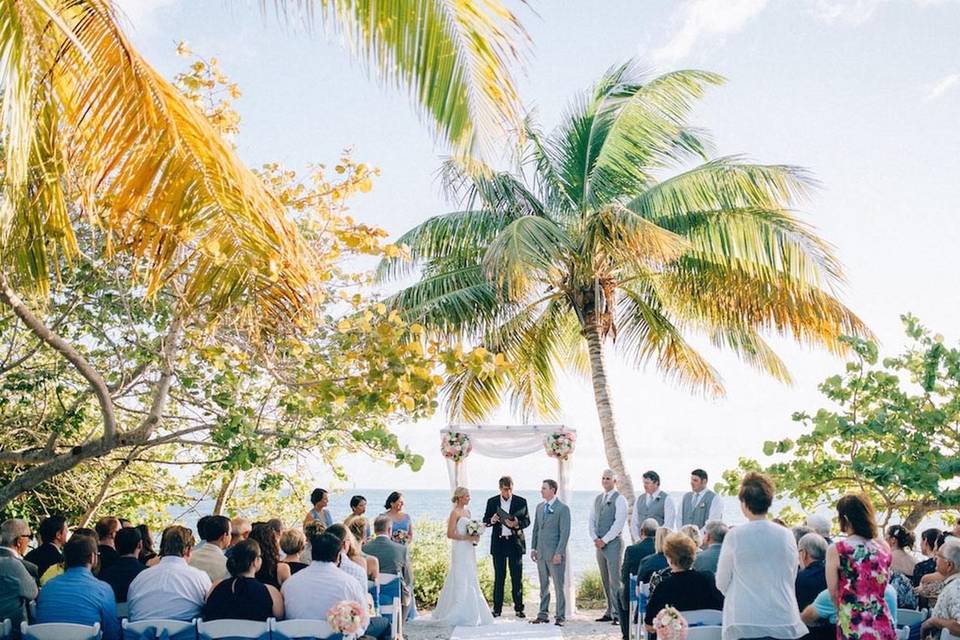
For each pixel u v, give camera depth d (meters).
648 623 6.69
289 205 8.88
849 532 5.65
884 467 9.06
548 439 13.54
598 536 12.34
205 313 8.22
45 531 7.98
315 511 10.91
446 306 15.20
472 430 13.60
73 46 5.18
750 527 5.89
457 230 16.02
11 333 9.91
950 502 8.92
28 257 6.89
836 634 5.77
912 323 9.65
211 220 5.86
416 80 5.28
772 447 10.06
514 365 16.94
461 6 5.22
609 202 15.80
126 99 5.10
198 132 5.23
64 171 6.53
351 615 6.01
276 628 6.05
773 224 14.19
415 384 7.82
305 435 9.60
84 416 10.43
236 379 8.30
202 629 6.04
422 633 11.51
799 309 14.74
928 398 9.62
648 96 15.45
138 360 9.30
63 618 6.12
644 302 17.31
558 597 12.34
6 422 10.51
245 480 13.84
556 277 15.92
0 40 4.93
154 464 13.16
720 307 15.71
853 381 9.60
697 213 15.02
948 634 6.27
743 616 5.77
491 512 13.18
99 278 9.07
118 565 7.27
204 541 7.87
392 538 11.98
